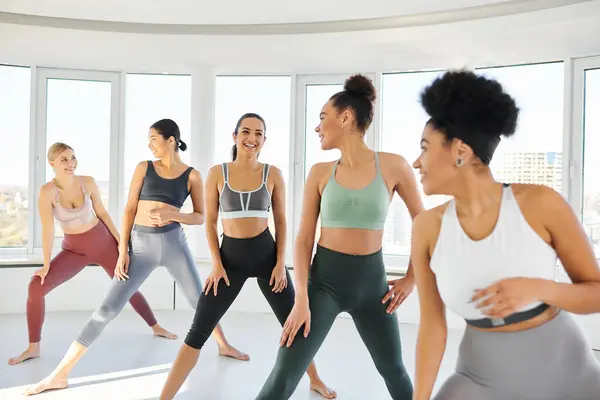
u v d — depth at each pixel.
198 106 5.44
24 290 4.97
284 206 2.97
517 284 1.11
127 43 4.85
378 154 2.23
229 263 2.78
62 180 3.66
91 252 3.73
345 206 2.16
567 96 4.60
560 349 1.25
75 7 4.39
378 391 3.11
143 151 5.63
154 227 3.32
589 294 1.15
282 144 5.60
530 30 4.13
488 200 1.26
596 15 3.79
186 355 2.64
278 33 4.76
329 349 4.02
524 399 1.27
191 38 4.84
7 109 5.33
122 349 3.86
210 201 2.85
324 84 5.50
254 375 3.32
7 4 4.29
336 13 4.42
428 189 1.31
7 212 5.35
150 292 5.28
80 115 5.50
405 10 4.28
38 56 5.15
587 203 4.57
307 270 2.21
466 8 4.22
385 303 2.21
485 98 1.20
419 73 5.27
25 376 3.22
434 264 1.32
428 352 1.43
